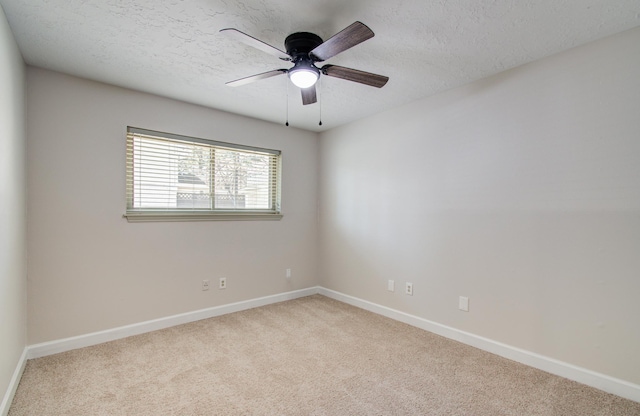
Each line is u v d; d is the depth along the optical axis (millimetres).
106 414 1718
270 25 1833
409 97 2943
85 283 2557
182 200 3115
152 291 2887
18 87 2049
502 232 2416
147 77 2527
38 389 1942
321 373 2158
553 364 2154
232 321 3137
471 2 1610
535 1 1602
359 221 3613
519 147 2320
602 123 1960
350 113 3402
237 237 3455
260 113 3400
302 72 1854
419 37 1942
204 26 1848
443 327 2795
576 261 2064
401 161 3158
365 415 1729
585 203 2027
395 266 3219
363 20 1773
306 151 4066
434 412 1753
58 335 2441
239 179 3523
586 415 1721
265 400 1856
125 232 2742
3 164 1686
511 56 2176
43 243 2377
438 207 2842
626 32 1873
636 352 1848
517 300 2336
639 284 1840
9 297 1826
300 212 4012
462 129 2664
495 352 2445
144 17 1761
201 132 3168
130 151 2811
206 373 2152
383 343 2639
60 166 2445
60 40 1991
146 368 2211
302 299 3914
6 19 1738
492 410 1768
